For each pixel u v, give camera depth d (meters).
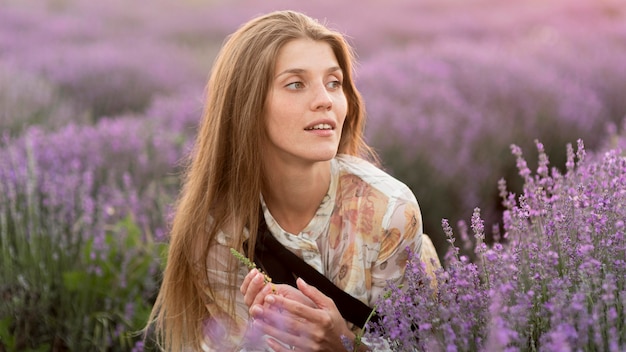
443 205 4.04
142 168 3.85
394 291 1.58
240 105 1.68
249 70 1.67
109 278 2.64
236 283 1.83
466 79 5.91
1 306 2.62
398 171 4.29
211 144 1.78
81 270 2.71
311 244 1.77
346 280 1.78
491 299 1.43
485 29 11.57
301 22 1.69
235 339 1.90
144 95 7.39
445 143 4.52
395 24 12.39
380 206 1.76
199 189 1.81
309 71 1.63
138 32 11.93
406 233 1.75
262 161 1.75
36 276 2.74
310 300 1.69
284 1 14.74
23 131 4.80
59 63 8.06
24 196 2.96
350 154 1.97
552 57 6.84
